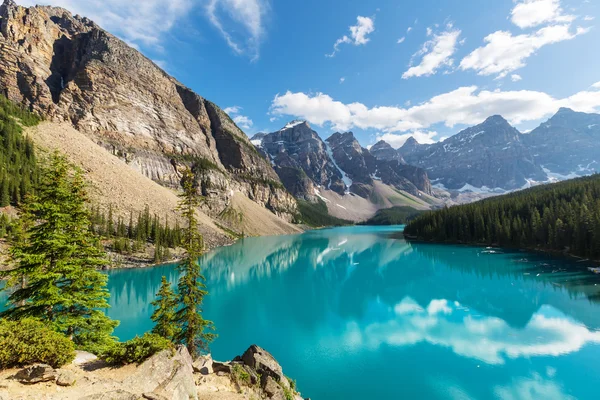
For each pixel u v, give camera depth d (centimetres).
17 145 8919
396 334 3725
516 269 7088
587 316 4009
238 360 2075
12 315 1631
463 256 9244
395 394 2534
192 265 2439
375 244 13675
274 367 1970
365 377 2788
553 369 2822
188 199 2656
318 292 5881
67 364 1188
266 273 7738
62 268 1695
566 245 8431
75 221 1848
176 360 1319
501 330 3706
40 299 1650
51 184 1820
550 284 5638
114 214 8919
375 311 4631
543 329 3678
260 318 4394
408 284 6266
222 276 7350
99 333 1850
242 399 1402
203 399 1316
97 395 966
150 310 4503
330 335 3750
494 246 10881
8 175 7450
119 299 5053
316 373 2870
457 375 2780
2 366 1040
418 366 2958
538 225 9431
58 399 926
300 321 4256
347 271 7900
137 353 1251
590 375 2716
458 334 3656
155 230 8538
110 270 6612
